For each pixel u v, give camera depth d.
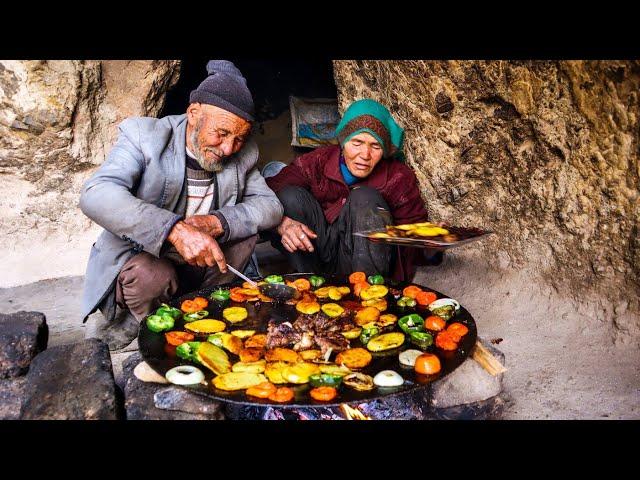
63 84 3.87
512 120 3.12
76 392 2.02
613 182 2.76
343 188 3.44
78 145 4.08
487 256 3.53
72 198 4.19
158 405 1.98
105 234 2.93
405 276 3.38
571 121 2.84
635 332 2.81
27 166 4.04
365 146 3.22
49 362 2.16
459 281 3.64
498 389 2.30
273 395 1.76
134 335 3.05
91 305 2.87
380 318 2.28
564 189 2.99
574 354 2.86
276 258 4.40
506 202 3.35
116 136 4.21
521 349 2.94
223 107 2.65
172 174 2.81
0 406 2.10
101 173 2.68
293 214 3.32
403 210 3.43
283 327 2.16
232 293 2.52
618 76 2.57
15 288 3.94
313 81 6.55
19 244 4.14
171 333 2.13
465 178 3.47
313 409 2.19
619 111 2.63
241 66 6.47
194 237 2.53
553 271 3.17
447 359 1.99
